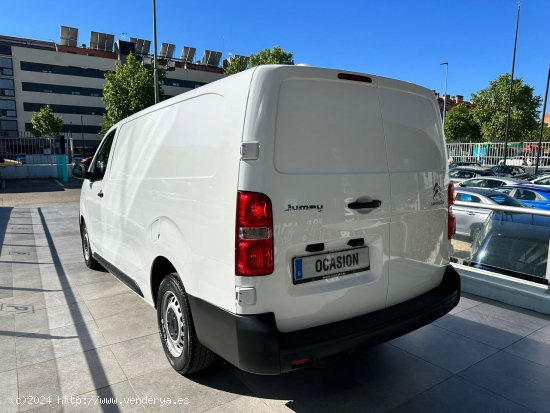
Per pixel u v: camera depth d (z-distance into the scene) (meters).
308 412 2.63
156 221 3.17
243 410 2.64
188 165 2.74
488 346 3.50
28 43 83.88
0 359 3.29
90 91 78.69
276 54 41.06
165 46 91.06
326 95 2.45
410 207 2.84
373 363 3.24
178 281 2.90
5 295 4.80
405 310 2.77
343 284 2.51
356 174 2.53
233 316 2.27
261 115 2.22
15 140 27.30
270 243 2.22
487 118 36.34
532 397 2.79
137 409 2.64
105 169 4.52
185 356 2.85
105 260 4.64
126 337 3.68
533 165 27.30
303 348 2.25
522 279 4.57
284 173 2.26
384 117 2.73
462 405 2.70
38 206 13.69
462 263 5.21
